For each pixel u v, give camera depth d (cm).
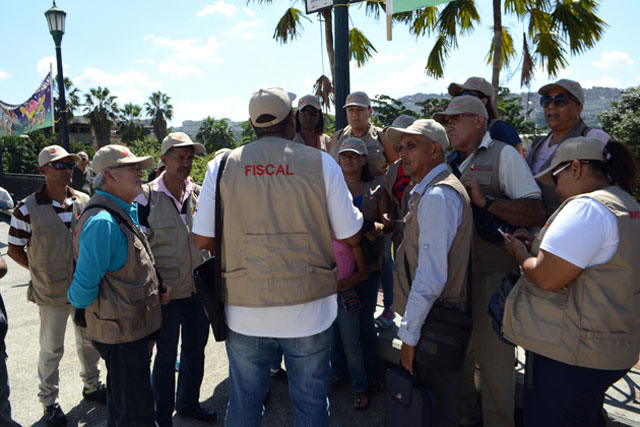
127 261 209
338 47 369
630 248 153
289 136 181
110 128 4378
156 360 259
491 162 226
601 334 155
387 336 323
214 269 181
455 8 981
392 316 340
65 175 294
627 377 256
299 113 363
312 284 164
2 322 212
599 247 154
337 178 168
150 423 220
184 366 275
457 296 191
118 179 210
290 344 169
